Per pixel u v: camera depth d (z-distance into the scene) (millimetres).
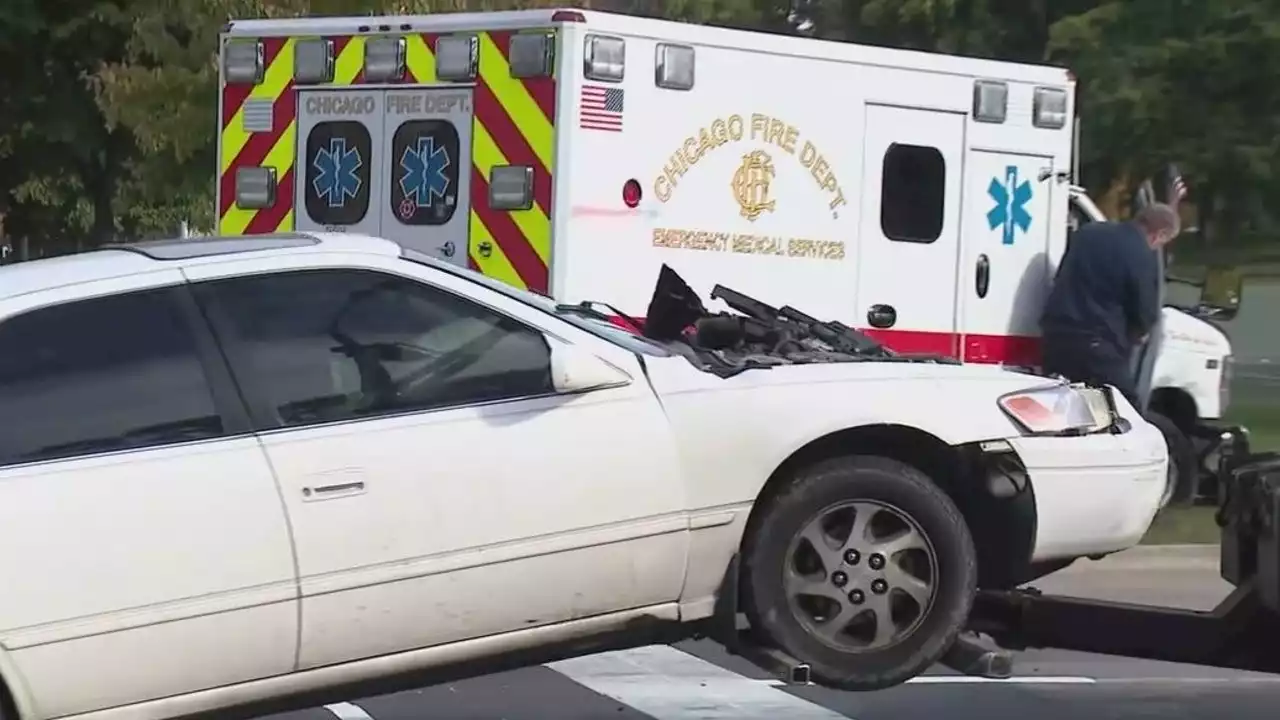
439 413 6262
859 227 11039
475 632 6258
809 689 8617
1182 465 12672
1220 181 22750
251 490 5934
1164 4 22125
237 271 6266
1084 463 6992
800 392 6691
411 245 10594
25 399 5875
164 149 18688
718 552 6559
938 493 6738
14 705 5691
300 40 11031
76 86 19047
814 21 31547
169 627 5816
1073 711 8250
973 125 11531
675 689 8609
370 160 10789
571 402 6398
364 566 6047
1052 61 23297
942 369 7059
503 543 6223
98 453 5871
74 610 5703
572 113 9906
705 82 10352
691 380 6609
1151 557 11492
